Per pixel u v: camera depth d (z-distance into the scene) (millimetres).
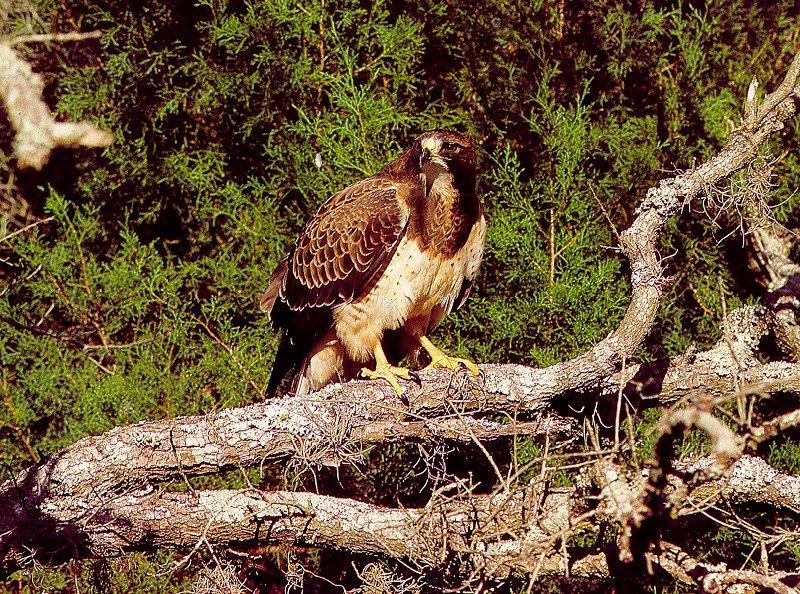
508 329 10617
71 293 11766
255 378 10953
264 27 11883
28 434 11477
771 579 6059
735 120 11328
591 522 6703
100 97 12570
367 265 8445
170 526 7184
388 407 7473
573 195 10727
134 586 9484
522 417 7758
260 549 9664
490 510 6594
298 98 12109
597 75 12484
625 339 7395
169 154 12727
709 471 6270
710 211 10727
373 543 7277
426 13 12523
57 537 6984
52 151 13570
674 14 11969
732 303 10641
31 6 13406
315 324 8828
